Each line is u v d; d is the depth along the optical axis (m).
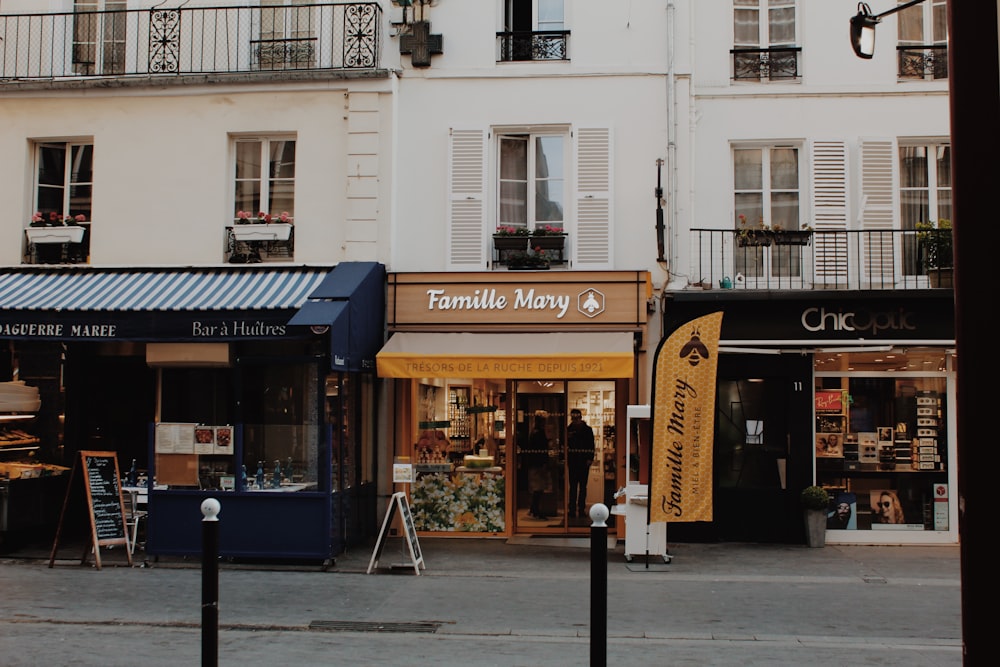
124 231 12.35
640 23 12.16
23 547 11.23
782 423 12.07
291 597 8.72
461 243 12.12
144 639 7.16
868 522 11.95
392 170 12.12
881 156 12.05
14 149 12.55
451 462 12.32
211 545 5.66
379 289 11.79
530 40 12.35
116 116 12.45
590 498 12.30
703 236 12.10
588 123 12.10
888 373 12.04
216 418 12.22
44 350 12.46
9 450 11.97
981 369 3.17
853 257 11.94
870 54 9.39
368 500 11.90
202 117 12.34
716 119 12.29
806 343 11.53
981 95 3.22
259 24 12.65
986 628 3.12
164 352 11.61
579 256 12.01
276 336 10.41
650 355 11.80
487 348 11.04
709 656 6.80
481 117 12.25
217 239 12.23
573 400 12.38
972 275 3.21
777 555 11.08
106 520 10.20
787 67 12.33
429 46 12.23
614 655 6.81
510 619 7.90
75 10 12.98
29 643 6.98
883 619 8.00
